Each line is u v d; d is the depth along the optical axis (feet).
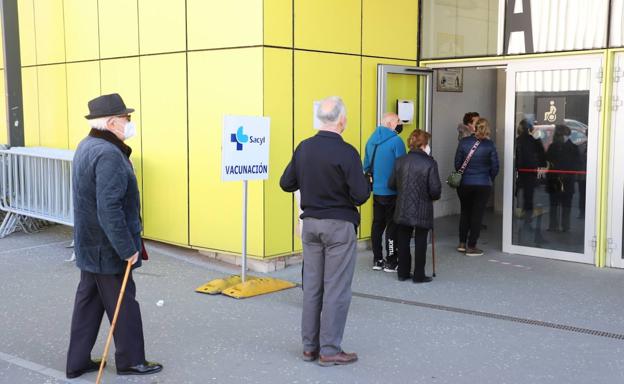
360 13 26.04
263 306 19.80
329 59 24.94
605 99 23.97
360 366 15.20
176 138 25.49
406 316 18.84
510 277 23.22
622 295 21.03
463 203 26.94
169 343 16.70
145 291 21.24
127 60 27.04
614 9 23.58
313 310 15.39
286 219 23.86
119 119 14.21
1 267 23.91
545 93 25.54
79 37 29.09
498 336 17.22
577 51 24.40
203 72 24.35
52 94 30.94
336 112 14.99
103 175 13.46
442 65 28.35
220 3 23.59
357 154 14.92
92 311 14.62
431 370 14.97
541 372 14.85
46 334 17.30
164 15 25.43
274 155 23.24
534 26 25.50
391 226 23.75
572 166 25.12
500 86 37.78
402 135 28.32
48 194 27.07
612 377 14.58
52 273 23.17
